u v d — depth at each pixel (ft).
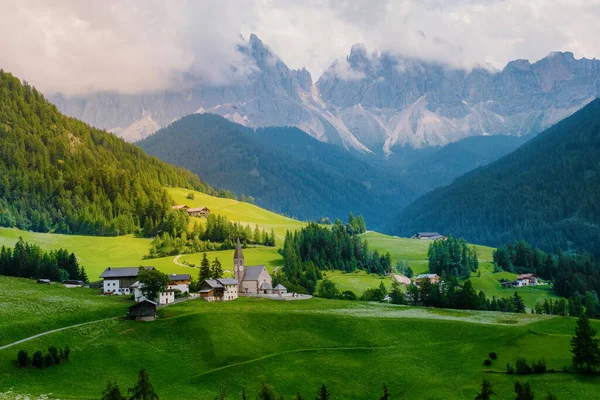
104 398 333.21
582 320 415.85
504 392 385.70
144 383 340.80
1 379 374.43
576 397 370.53
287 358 455.63
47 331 469.16
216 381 415.03
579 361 409.08
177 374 424.46
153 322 505.25
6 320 481.87
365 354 468.34
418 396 390.21
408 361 454.81
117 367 423.23
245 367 435.94
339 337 505.66
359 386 412.36
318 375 427.33
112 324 495.82
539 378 402.11
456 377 422.82
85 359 427.33
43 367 401.29
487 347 473.67
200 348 465.06
